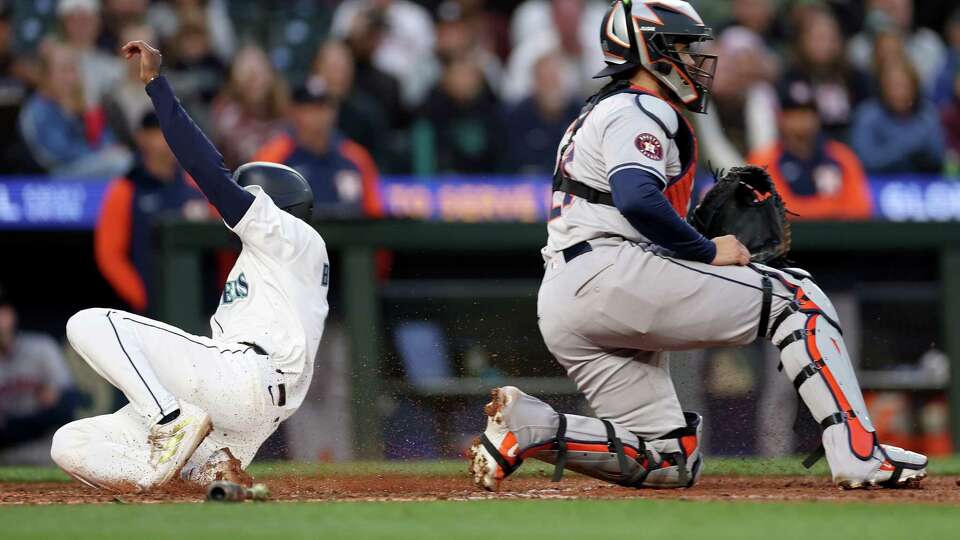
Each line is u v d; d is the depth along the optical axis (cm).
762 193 1761
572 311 1644
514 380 2959
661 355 1739
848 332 3216
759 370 2973
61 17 3784
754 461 2570
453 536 1150
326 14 4191
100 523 1259
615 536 1152
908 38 4434
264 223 1645
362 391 2875
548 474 2122
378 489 1783
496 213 3806
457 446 2875
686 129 1659
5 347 3362
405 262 3000
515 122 4047
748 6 4203
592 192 1638
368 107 3972
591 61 4156
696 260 1616
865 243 3162
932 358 3219
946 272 3173
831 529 1208
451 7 4162
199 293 2920
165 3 3969
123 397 3478
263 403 1627
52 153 3738
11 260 3572
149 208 3506
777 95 3903
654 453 1703
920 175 4047
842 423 1616
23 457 3375
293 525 1240
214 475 1603
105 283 3612
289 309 1653
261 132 3881
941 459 2766
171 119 1620
